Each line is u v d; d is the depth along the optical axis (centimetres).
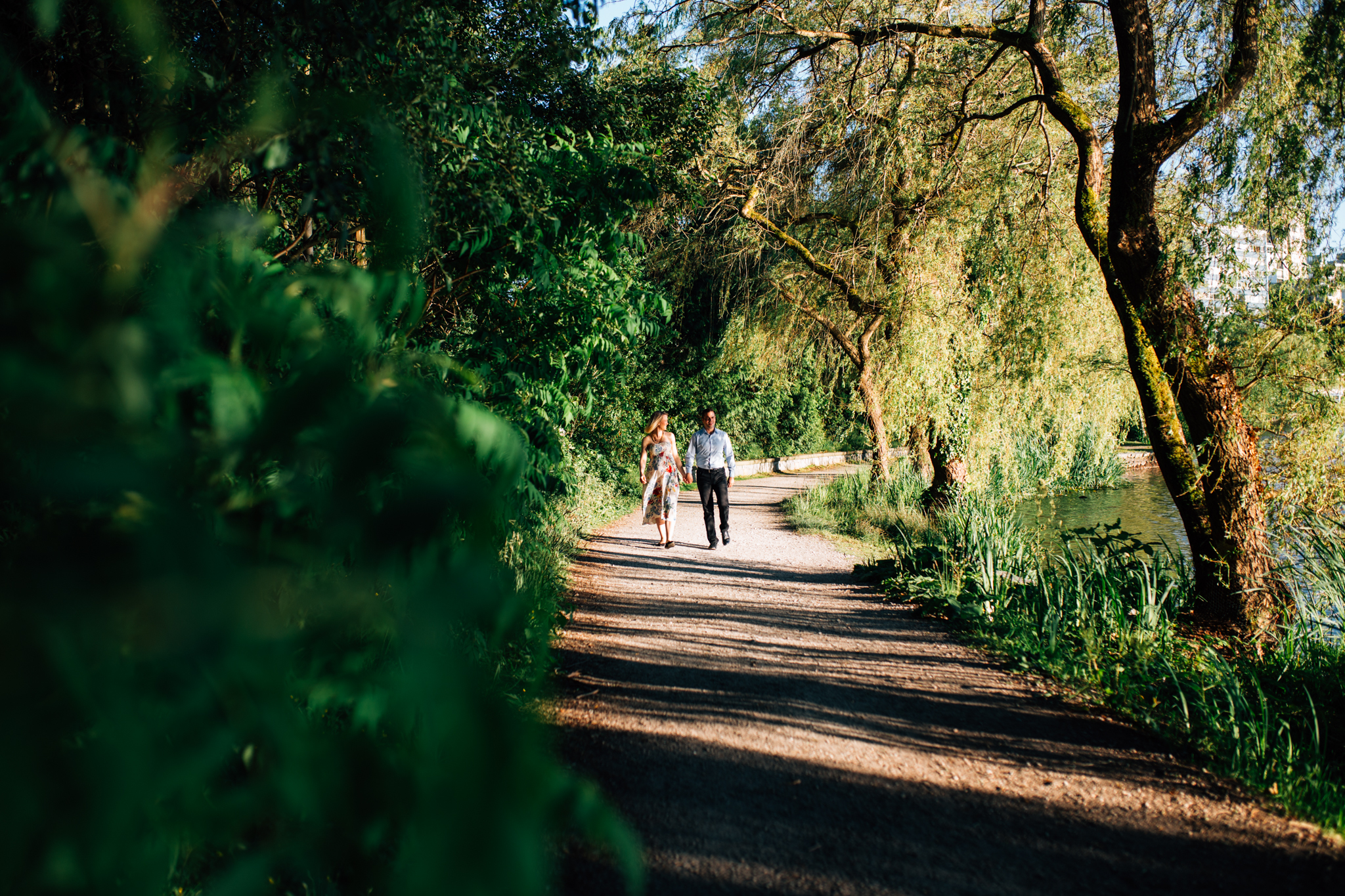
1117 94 1073
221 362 58
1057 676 548
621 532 1288
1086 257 1075
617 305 502
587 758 403
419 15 331
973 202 1143
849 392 1917
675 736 438
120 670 47
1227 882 304
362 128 194
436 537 51
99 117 193
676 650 606
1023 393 1184
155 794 50
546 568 529
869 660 592
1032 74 1066
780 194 1524
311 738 54
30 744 42
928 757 420
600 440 1536
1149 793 379
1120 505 1873
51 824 43
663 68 1092
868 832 339
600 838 54
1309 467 670
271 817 61
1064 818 354
